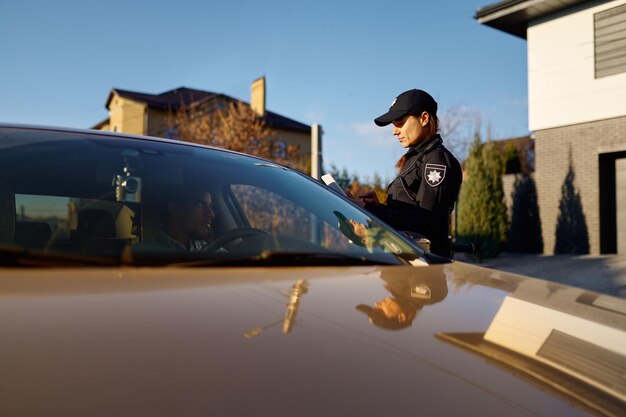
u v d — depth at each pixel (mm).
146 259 1259
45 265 1126
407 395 741
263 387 703
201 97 28031
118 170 1610
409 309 1072
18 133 1656
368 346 867
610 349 1035
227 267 1295
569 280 8344
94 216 1436
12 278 1006
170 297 968
